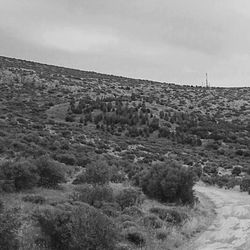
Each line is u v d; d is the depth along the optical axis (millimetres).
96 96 103875
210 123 84688
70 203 15531
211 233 16234
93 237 10016
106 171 24062
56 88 106500
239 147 67938
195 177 23047
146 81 150000
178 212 17438
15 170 18250
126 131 70812
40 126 54719
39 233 10828
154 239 13328
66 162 31406
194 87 146000
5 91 92750
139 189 23828
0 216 9500
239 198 28469
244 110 106500
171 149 60062
